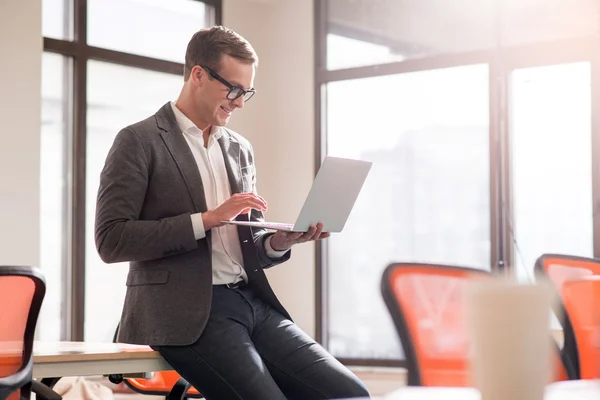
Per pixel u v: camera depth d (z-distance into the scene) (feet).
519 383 2.42
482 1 20.13
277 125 23.21
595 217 18.66
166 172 7.93
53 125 19.40
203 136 8.43
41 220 19.15
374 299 21.54
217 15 22.48
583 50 18.75
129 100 20.79
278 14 23.29
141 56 20.77
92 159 20.07
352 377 8.03
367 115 21.83
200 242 7.84
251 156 8.91
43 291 7.57
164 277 7.81
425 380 5.65
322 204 7.83
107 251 7.71
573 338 7.55
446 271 5.93
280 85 23.21
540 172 19.47
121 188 7.75
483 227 20.11
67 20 19.60
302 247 22.50
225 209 7.59
